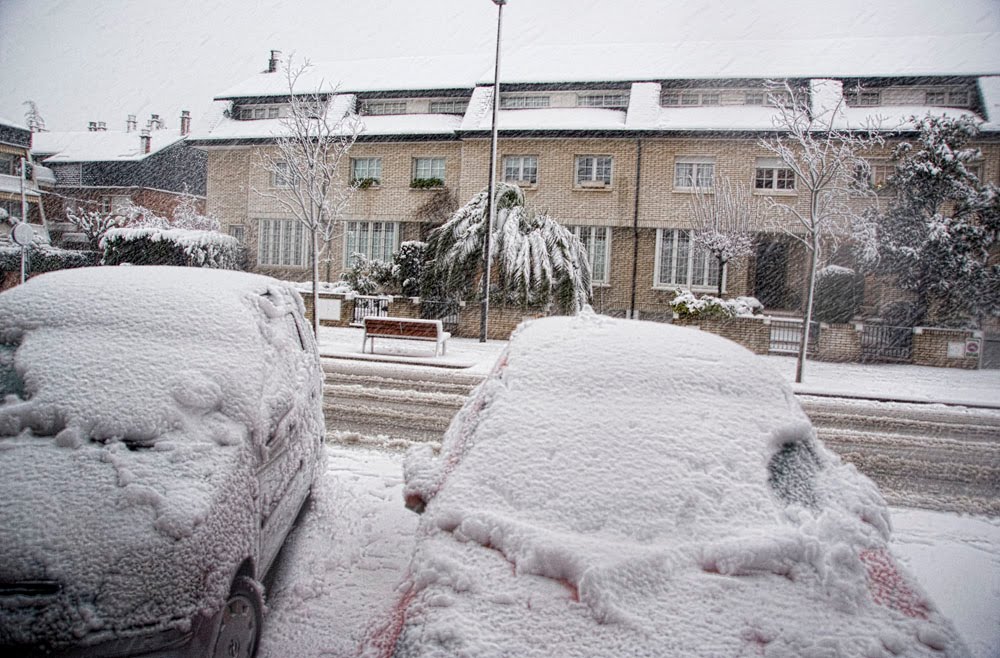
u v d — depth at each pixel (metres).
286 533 4.13
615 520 2.71
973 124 20.84
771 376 3.71
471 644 2.18
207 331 3.86
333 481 5.88
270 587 4.16
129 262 28.80
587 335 4.00
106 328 3.74
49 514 2.75
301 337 5.04
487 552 2.64
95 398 3.29
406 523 5.27
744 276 25.80
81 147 48.41
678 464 2.98
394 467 6.89
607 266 27.50
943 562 5.07
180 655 2.68
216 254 29.56
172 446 3.17
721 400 3.42
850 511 2.99
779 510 2.86
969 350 18.77
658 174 26.86
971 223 20.47
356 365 14.74
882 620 2.35
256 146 31.92
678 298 21.09
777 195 25.09
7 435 3.14
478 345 19.59
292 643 3.60
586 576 2.38
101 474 2.96
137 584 2.65
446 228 23.39
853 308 21.03
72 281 4.16
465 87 31.02
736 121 26.30
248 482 3.33
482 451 3.14
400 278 26.45
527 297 21.66
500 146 28.34
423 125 30.33
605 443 3.09
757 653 2.15
